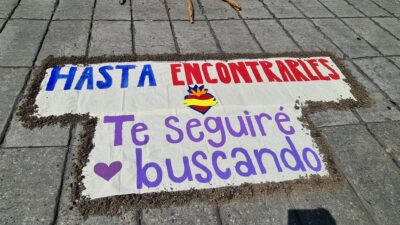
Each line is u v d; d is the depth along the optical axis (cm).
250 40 388
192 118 285
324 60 371
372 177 262
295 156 268
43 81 304
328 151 276
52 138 260
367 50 398
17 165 240
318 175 258
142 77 318
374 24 449
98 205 223
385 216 238
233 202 235
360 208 242
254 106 305
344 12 466
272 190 245
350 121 307
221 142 270
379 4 496
